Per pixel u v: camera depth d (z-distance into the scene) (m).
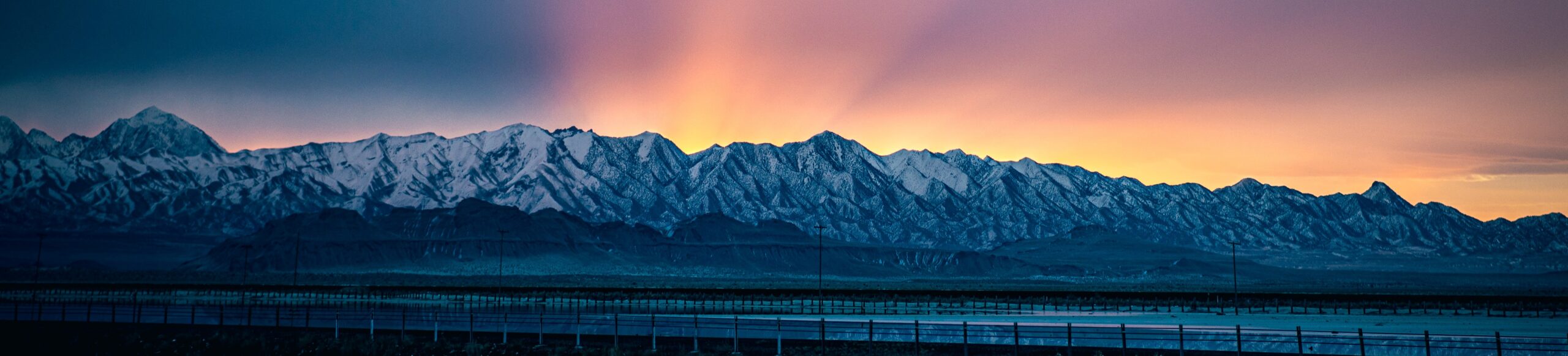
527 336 67.56
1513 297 150.25
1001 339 65.88
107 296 133.00
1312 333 67.06
